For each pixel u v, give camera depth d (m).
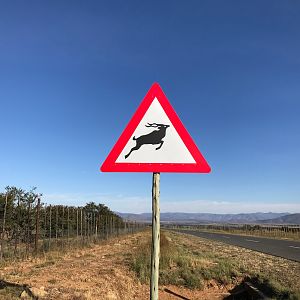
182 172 4.48
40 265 16.06
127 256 20.86
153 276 4.38
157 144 4.51
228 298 13.80
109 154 4.52
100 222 41.25
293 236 50.72
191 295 14.04
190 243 35.19
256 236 52.59
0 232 18.77
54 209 27.03
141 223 106.12
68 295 10.41
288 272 15.58
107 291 12.10
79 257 20.08
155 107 4.57
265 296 11.96
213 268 16.77
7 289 10.13
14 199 20.05
